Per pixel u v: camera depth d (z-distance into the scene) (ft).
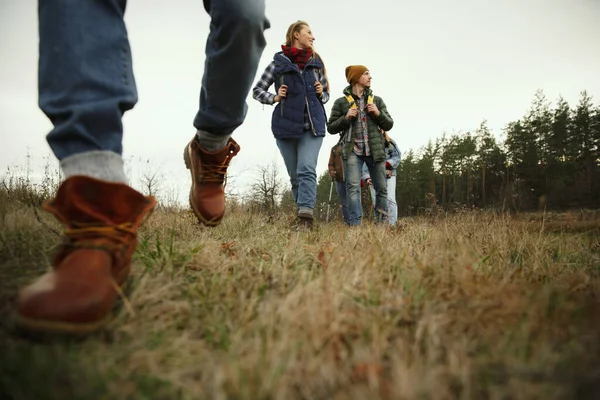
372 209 16.84
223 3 4.74
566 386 2.68
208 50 5.43
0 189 13.43
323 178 170.71
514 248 8.18
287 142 15.48
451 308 4.22
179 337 3.53
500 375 2.81
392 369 2.91
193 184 6.56
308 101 14.90
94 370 2.80
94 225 3.75
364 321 3.75
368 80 17.63
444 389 2.63
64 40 3.99
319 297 4.09
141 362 2.97
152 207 4.35
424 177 197.88
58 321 3.05
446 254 5.68
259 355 3.07
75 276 3.33
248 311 3.89
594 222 10.63
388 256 6.28
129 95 4.33
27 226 6.59
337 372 2.89
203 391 2.72
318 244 9.38
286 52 15.38
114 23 4.29
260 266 5.67
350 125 17.61
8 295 3.92
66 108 3.97
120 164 4.25
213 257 6.24
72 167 3.98
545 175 150.41
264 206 21.77
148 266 5.36
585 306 4.02
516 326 3.67
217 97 5.62
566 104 173.17
